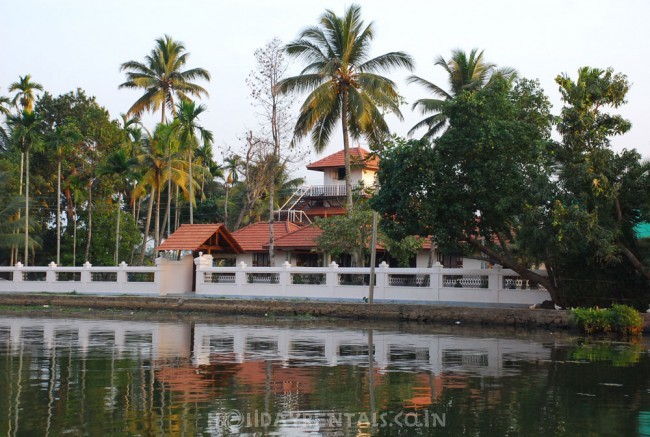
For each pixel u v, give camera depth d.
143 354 21.05
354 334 27.69
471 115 31.41
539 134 32.16
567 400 14.45
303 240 54.28
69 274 49.03
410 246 44.41
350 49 47.12
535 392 15.27
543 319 30.52
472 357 20.69
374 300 38.97
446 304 36.09
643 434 11.85
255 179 55.28
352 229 43.22
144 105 67.25
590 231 28.39
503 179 31.14
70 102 75.50
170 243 46.44
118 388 15.44
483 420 12.75
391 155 33.09
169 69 67.62
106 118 70.38
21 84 62.44
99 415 12.91
